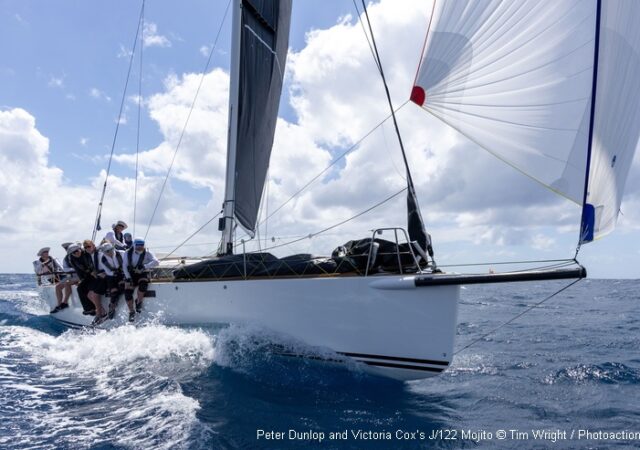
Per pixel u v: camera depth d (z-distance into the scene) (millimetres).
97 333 6680
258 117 7625
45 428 3656
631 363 5961
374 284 4656
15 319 9008
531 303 14977
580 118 4031
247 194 7426
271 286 5195
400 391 4664
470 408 4234
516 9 4180
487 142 4438
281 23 8117
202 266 5762
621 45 3910
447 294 4414
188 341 5629
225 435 3494
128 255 6258
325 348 4902
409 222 4871
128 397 4359
